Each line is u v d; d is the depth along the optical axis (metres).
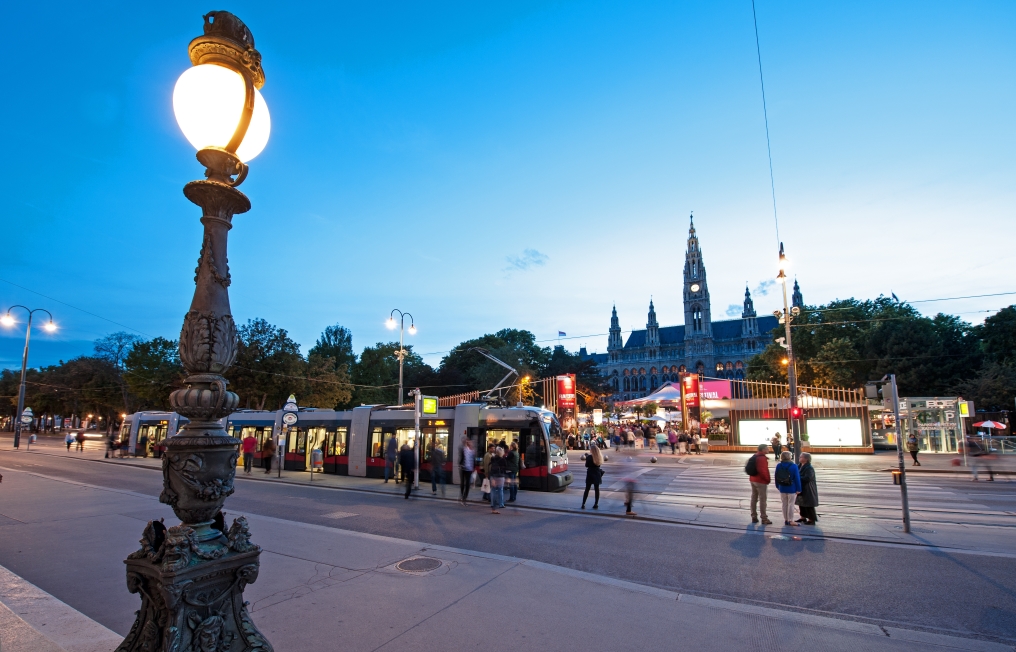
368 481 20.39
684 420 37.47
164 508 12.82
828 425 31.91
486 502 15.12
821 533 10.47
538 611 5.89
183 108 3.23
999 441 30.81
